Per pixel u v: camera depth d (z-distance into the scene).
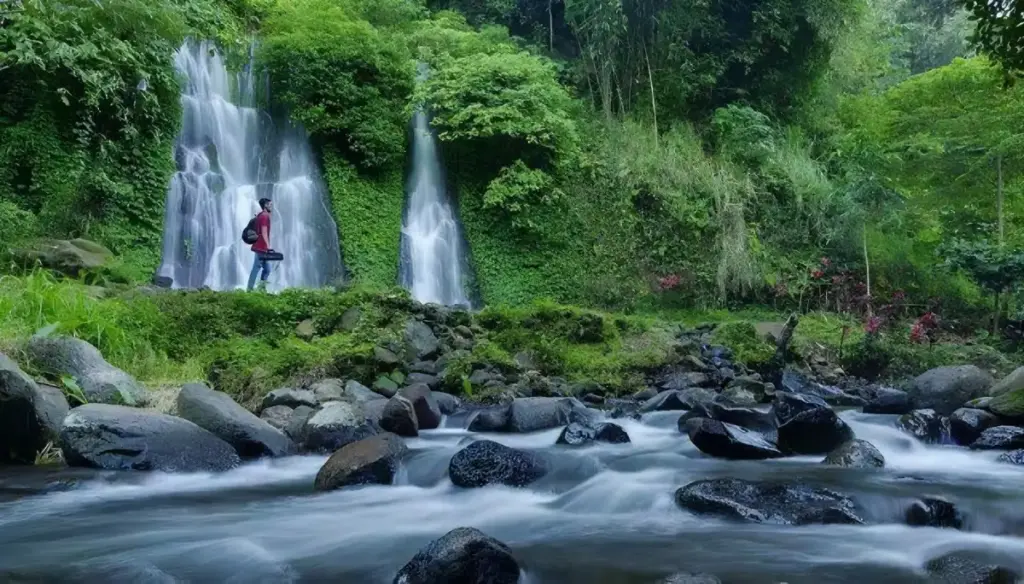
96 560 3.88
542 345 11.20
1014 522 4.39
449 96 17.27
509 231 17.31
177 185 14.53
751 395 10.29
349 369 9.35
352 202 16.33
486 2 22.81
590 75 20.30
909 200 17.56
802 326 14.80
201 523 4.61
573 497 5.17
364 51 17.05
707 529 4.43
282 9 18.33
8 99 13.21
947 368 9.53
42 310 8.54
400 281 16.48
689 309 16.78
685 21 19.92
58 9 13.31
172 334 9.49
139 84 14.06
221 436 6.60
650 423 8.55
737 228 17.11
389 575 3.69
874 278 17.38
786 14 20.52
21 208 12.79
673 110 19.84
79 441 6.07
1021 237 16.61
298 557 3.96
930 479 5.54
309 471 6.27
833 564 3.78
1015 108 15.50
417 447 6.74
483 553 3.39
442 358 10.43
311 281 15.62
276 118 16.72
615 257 17.34
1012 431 7.14
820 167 19.23
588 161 17.98
